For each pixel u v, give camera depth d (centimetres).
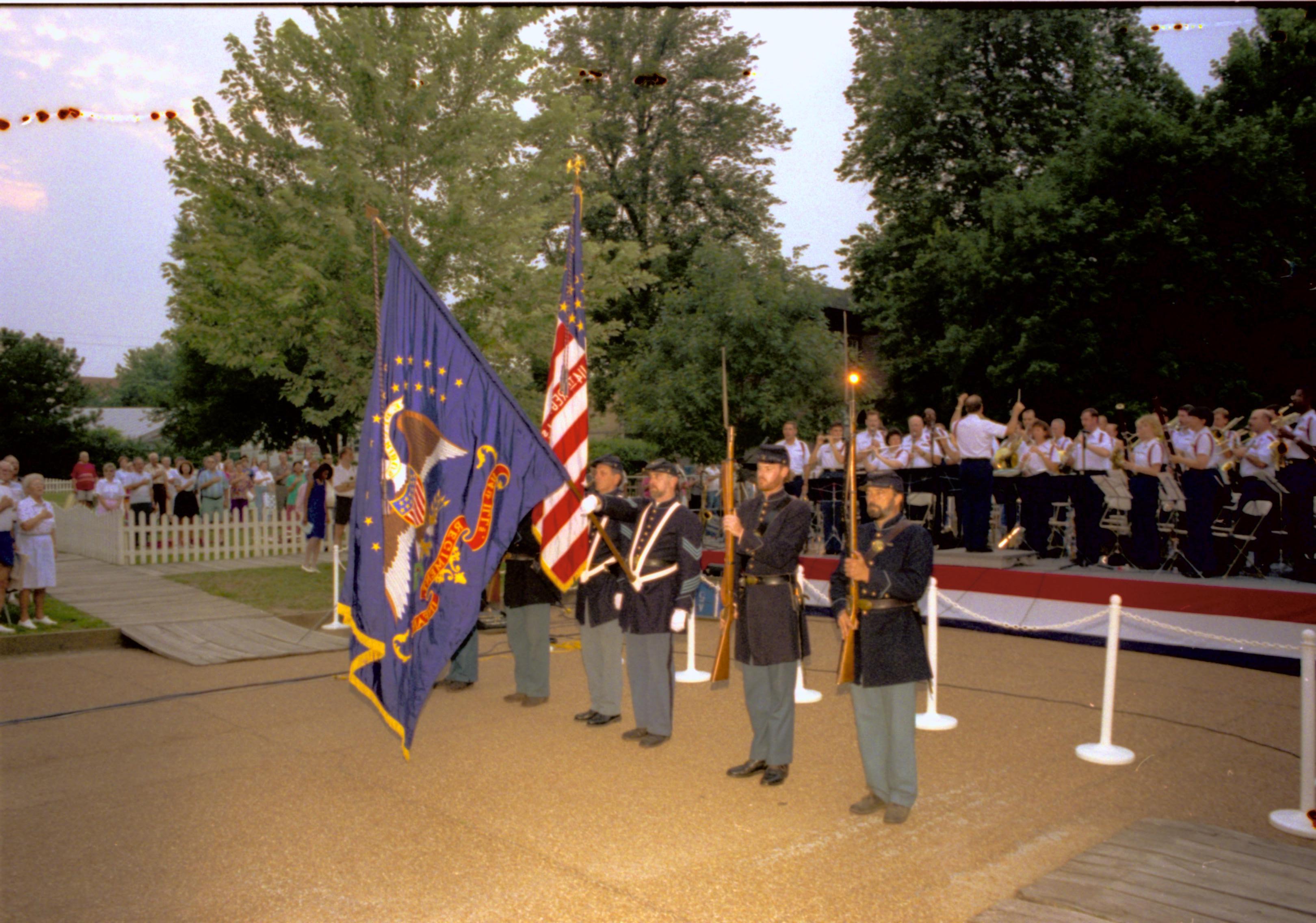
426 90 1413
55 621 1120
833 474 1363
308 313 1375
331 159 1331
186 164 1420
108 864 464
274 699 806
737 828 515
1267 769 619
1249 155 2025
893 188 2845
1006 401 2402
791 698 591
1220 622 958
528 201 1543
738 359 1838
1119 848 468
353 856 473
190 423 3562
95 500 2247
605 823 520
